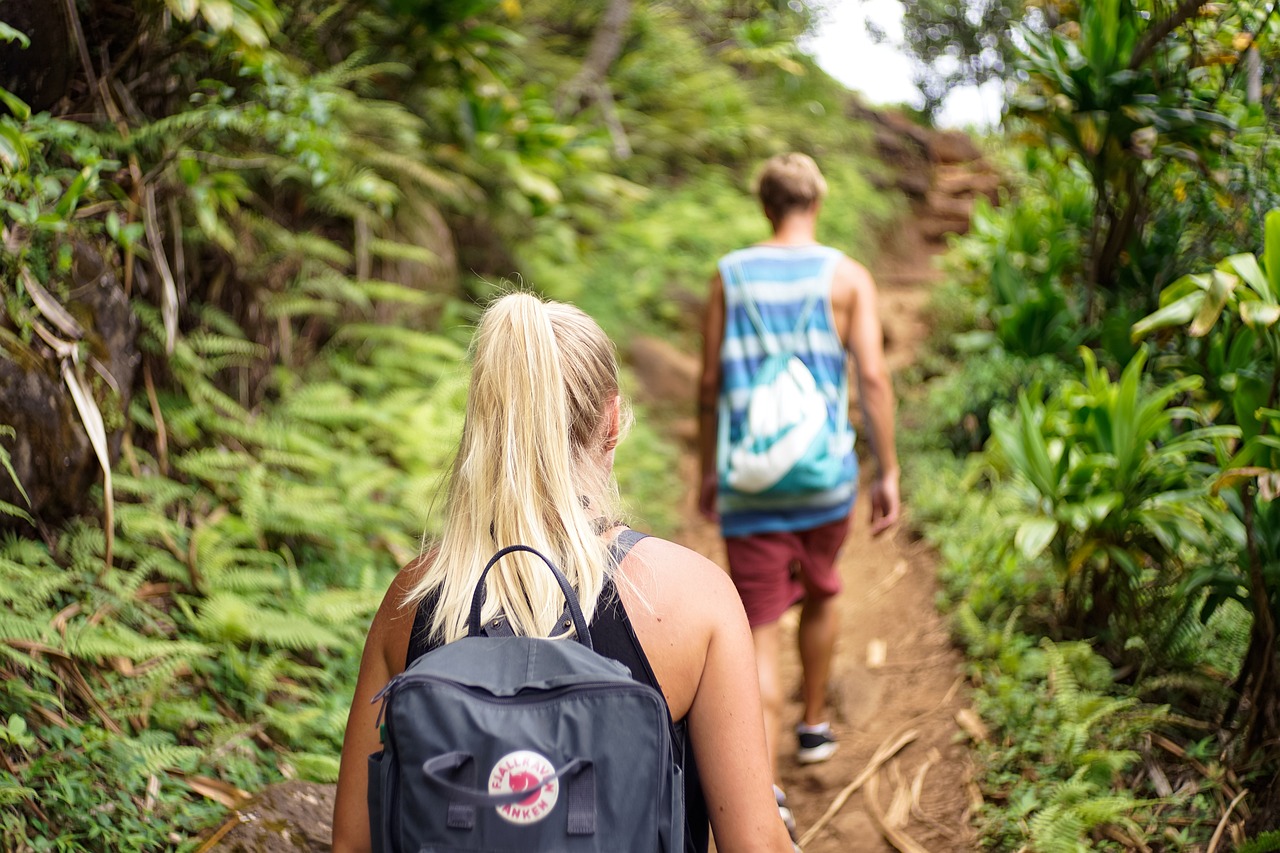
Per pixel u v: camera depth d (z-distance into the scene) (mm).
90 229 3203
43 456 2820
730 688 1268
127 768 2303
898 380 6246
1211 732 2721
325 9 4789
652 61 9734
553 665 1159
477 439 1311
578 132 7305
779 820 1258
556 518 1286
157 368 3633
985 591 3645
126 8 3545
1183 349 3385
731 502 2963
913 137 11336
